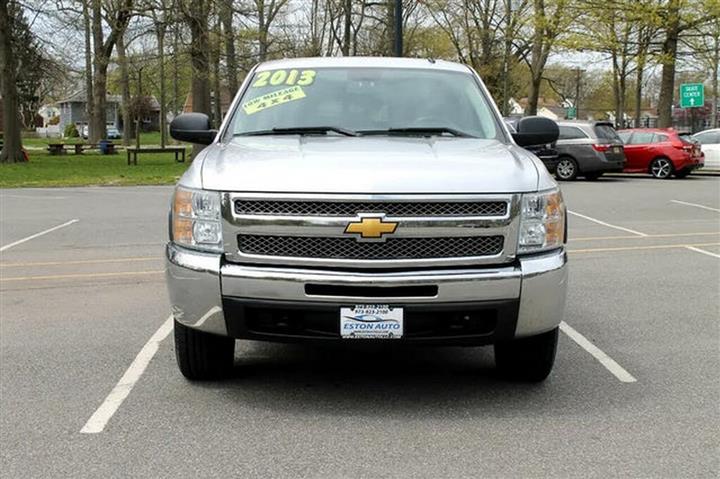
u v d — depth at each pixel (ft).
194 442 12.85
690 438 13.04
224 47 100.48
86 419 13.87
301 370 16.71
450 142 15.92
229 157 14.39
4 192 61.57
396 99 17.80
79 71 117.08
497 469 11.84
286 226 12.99
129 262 30.07
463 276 12.98
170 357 17.61
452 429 13.41
